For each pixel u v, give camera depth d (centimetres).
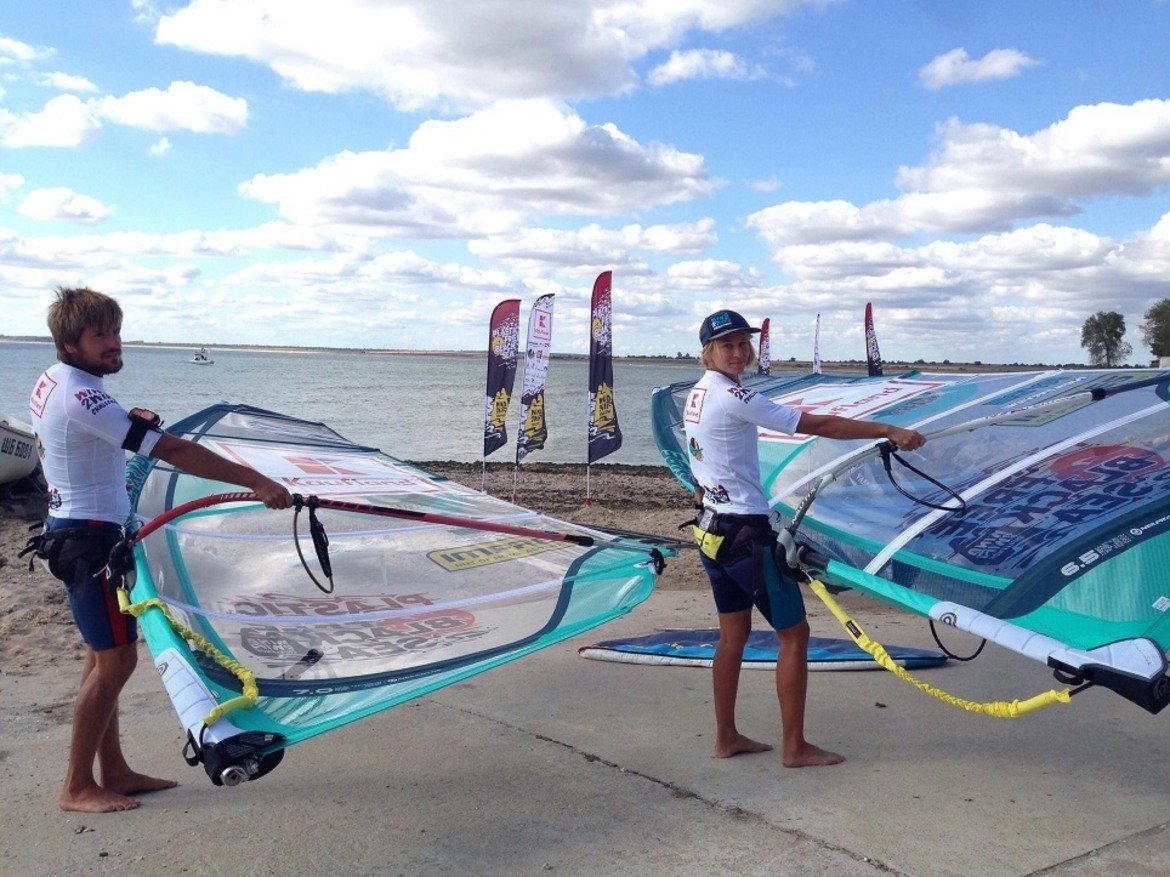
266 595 418
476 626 409
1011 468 432
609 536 498
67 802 332
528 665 504
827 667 486
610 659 508
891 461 474
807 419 337
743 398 339
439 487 603
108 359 316
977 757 374
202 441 535
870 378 641
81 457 312
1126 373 468
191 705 282
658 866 292
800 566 345
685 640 534
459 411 3650
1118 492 377
